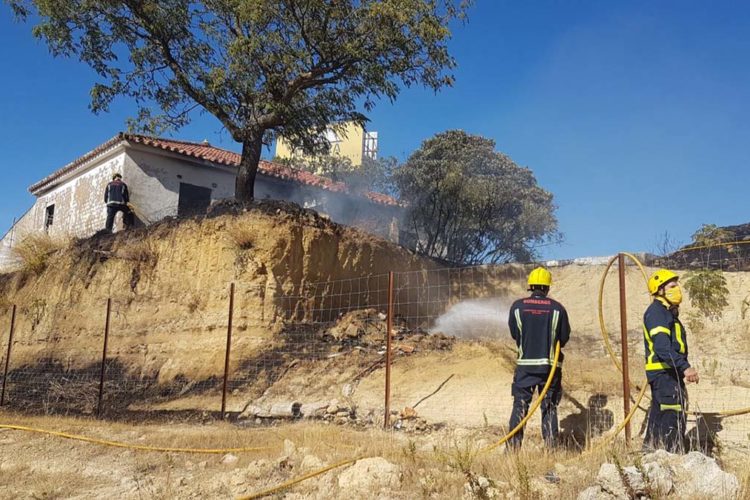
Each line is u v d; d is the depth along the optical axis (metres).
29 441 9.46
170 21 17.16
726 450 6.74
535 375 7.26
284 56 16.00
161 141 24.06
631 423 7.88
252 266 15.03
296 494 6.08
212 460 8.00
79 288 18.11
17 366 17.59
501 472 6.13
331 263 16.22
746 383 9.09
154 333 15.77
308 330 14.66
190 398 12.83
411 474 6.12
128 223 21.58
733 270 12.80
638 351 12.80
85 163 25.16
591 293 14.79
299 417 10.95
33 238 21.28
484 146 24.64
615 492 5.10
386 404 9.72
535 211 23.73
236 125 18.14
